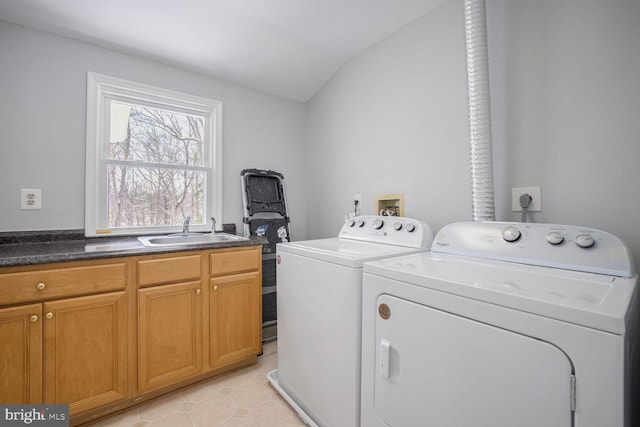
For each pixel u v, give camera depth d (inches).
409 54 74.2
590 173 46.8
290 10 70.3
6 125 64.3
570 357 25.3
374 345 42.8
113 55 76.8
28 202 66.5
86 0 62.4
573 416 25.2
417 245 58.5
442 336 34.3
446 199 66.6
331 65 94.0
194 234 86.5
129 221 81.4
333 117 99.2
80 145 72.4
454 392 33.2
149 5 65.6
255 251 76.1
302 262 57.4
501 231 47.7
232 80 95.8
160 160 86.0
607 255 37.1
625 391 23.6
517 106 54.6
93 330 54.7
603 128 45.5
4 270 47.2
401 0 66.9
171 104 86.5
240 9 69.4
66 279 52.1
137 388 59.2
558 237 41.5
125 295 57.9
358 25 75.5
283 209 104.2
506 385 29.2
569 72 48.6
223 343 70.5
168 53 80.7
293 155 111.0
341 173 96.2
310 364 55.1
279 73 95.1
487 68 53.5
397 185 77.7
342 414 47.7
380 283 41.8
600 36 45.6
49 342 50.6
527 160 53.5
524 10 53.5
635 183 42.9
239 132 98.4
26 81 66.2
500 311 29.5
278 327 65.6
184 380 65.5
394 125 78.2
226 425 54.9
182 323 64.6
